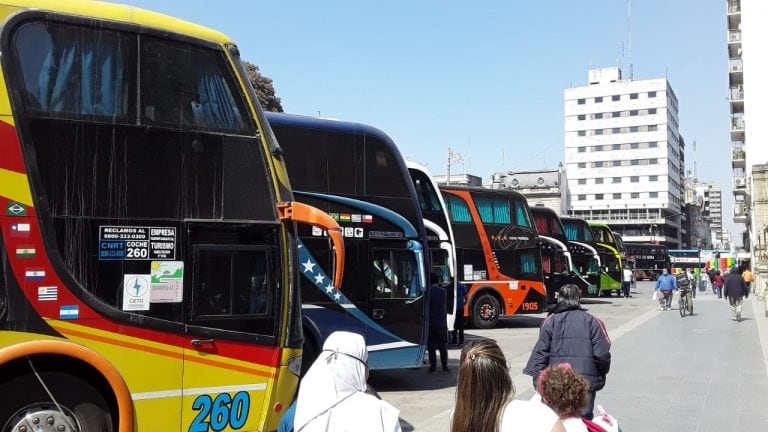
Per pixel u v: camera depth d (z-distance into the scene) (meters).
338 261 6.53
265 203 6.57
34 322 5.24
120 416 5.50
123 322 5.61
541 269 23.14
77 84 5.70
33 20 5.58
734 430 8.15
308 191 10.08
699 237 164.50
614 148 125.50
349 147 10.66
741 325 21.31
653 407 9.39
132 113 5.93
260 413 6.29
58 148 5.52
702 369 12.64
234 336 6.18
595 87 127.56
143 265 5.78
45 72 5.57
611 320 24.09
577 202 127.38
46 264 5.33
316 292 9.88
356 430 3.15
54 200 5.44
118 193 5.74
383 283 10.66
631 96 124.62
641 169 123.00
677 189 134.00
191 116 6.25
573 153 128.62
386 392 11.17
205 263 6.12
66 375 5.40
